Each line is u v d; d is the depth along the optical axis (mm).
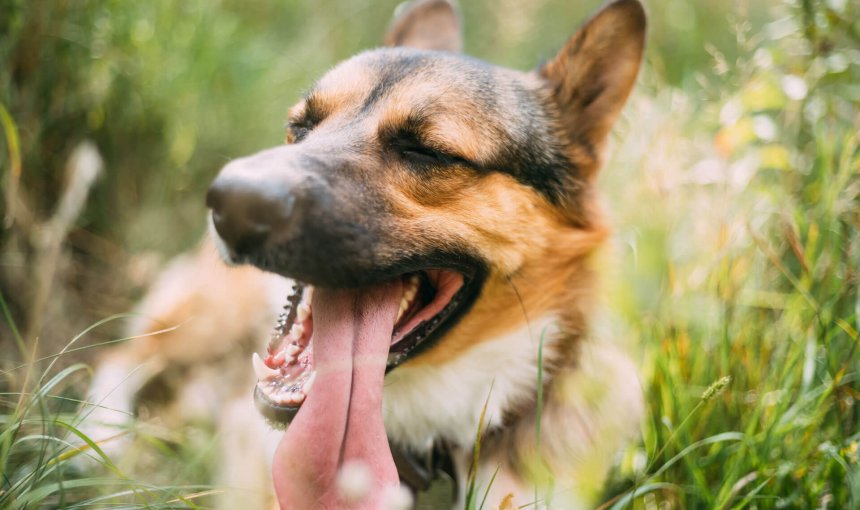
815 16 809
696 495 655
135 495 609
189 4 1096
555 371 706
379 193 635
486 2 1410
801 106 827
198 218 1018
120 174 969
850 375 692
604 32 736
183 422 862
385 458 600
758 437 665
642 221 828
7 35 865
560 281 709
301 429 593
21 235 853
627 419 713
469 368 698
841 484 639
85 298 902
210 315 896
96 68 924
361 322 632
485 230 669
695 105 993
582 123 745
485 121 684
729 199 818
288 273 592
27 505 569
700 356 740
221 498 711
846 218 742
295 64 1218
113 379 866
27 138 870
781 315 755
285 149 622
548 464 685
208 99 1078
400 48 746
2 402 654
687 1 1470
